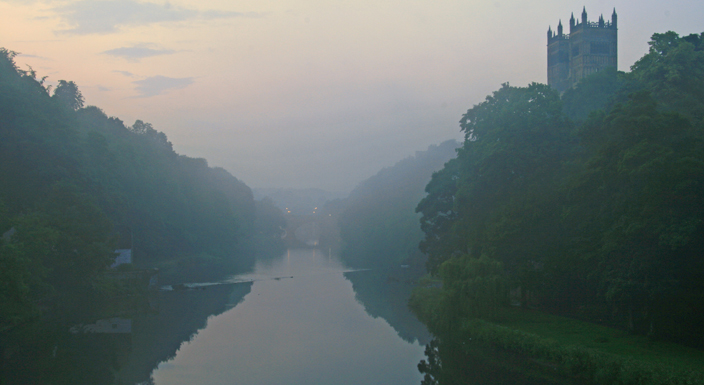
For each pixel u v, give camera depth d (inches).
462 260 2133.4
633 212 1469.0
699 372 1176.2
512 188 2298.2
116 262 3782.0
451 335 2026.3
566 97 3120.1
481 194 2500.0
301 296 3206.2
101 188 3526.1
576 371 1418.6
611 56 7263.8
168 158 6840.6
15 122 2930.6
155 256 5344.5
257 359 1811.0
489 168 2367.1
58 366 1690.5
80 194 2642.7
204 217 6579.7
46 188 2871.6
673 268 1398.9
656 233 1386.6
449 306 2039.9
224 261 5821.9
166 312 2637.8
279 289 3513.8
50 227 2311.8
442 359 1739.7
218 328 2290.8
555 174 2158.0
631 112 1598.2
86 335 2112.5
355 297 3159.5
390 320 2460.6
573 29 7475.4
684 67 2188.7
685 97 2000.5
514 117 2413.9
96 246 2501.2
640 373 1235.9
